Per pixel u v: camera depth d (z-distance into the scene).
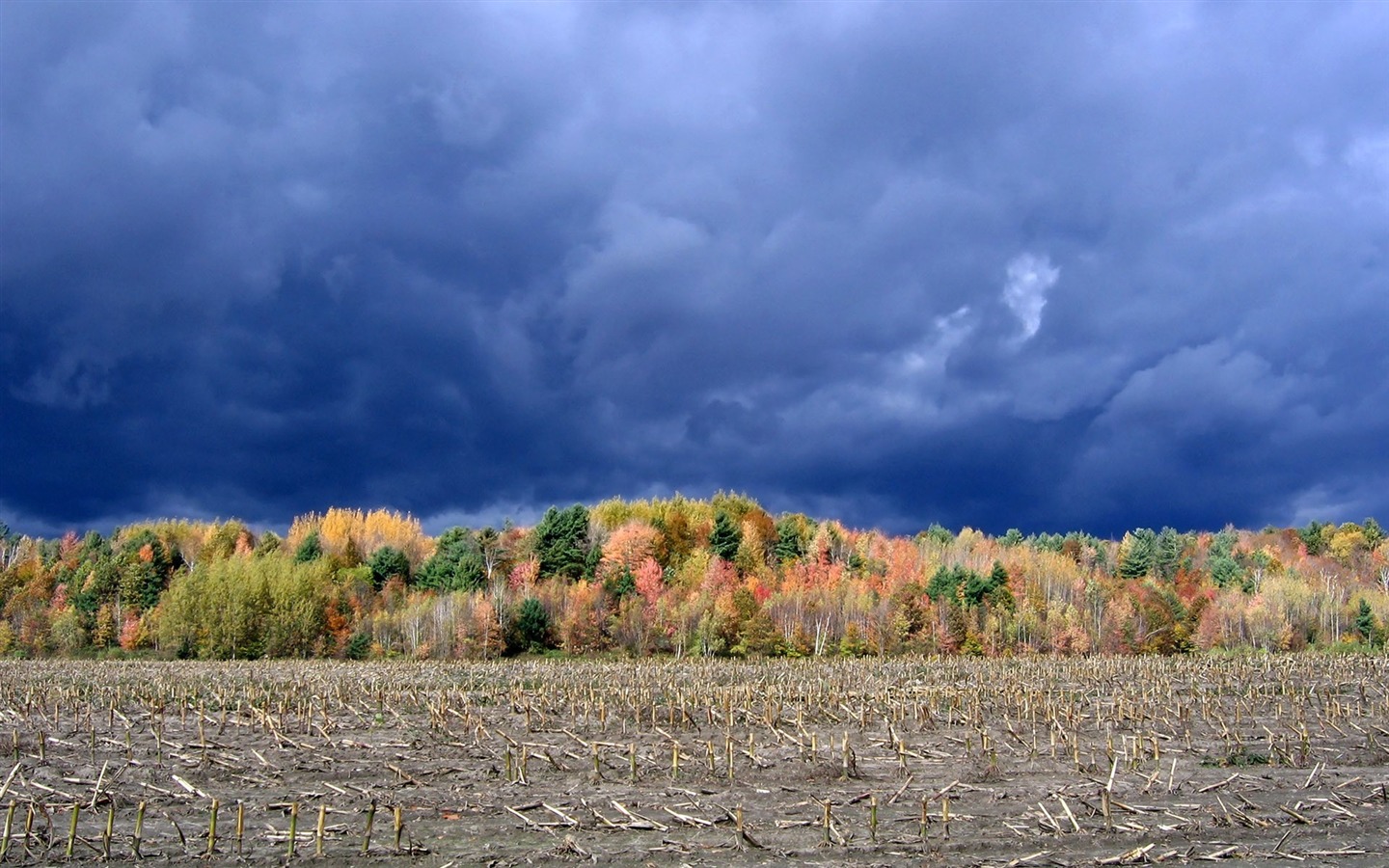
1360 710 36.62
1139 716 34.06
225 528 137.38
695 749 26.78
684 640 91.94
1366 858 16.11
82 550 126.69
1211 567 137.12
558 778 22.88
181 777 23.02
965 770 24.02
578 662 81.56
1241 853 16.38
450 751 26.98
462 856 16.20
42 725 32.94
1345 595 123.94
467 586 103.88
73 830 16.03
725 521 119.12
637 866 15.73
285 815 19.17
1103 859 15.87
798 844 16.89
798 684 48.03
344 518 144.62
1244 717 35.41
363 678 55.34
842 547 129.25
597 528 121.56
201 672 62.34
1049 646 99.00
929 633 98.12
